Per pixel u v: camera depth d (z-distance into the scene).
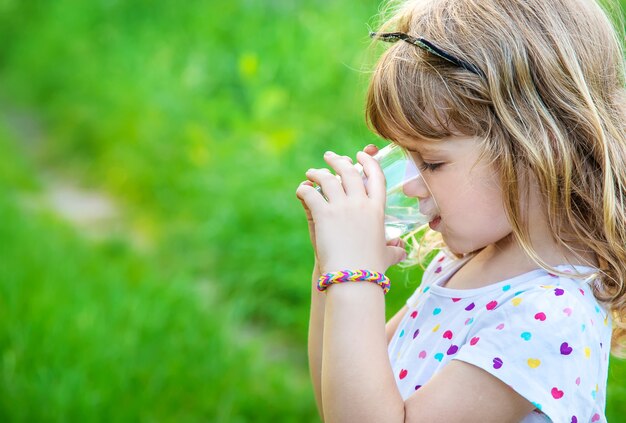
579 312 1.46
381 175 1.61
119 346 3.81
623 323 1.65
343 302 1.49
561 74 1.48
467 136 1.48
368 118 1.58
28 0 11.42
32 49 10.00
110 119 7.46
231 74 7.00
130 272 4.96
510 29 1.49
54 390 3.38
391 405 1.44
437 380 1.47
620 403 2.85
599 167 1.50
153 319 4.13
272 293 4.68
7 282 4.30
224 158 5.83
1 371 3.54
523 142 1.45
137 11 9.02
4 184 6.51
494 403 1.44
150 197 6.33
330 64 6.23
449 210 1.52
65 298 4.30
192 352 3.87
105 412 3.35
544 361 1.43
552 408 1.41
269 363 4.05
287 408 3.60
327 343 1.49
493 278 1.59
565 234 1.52
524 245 1.49
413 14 1.59
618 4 2.06
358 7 6.78
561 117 1.49
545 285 1.50
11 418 3.28
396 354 1.72
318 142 5.50
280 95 5.95
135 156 6.71
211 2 7.96
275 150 5.55
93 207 6.50
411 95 1.48
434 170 1.52
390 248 1.63
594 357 1.47
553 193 1.46
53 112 8.57
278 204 5.13
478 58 1.47
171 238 5.52
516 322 1.47
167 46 7.79
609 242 1.49
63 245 5.26
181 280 4.76
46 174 7.36
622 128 1.55
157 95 7.08
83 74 8.56
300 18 6.90
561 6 1.53
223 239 5.17
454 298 1.62
